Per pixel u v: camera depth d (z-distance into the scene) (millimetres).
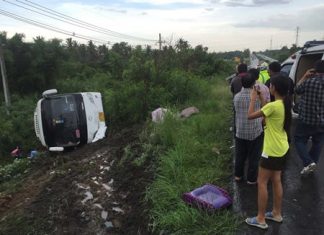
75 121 14297
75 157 11344
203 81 19031
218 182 6477
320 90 6000
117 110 15469
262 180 4754
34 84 32625
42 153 15016
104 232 5965
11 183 11281
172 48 22766
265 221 5086
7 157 18672
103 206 6723
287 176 6609
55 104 14508
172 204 5762
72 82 31172
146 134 9820
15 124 21016
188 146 8023
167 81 16016
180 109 13773
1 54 26891
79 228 6230
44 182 9062
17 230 6688
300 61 8852
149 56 18344
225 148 8211
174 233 5027
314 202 5598
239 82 7383
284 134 4602
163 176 6660
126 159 8648
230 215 5305
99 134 14406
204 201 5383
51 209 7098
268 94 5609
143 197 6516
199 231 4926
